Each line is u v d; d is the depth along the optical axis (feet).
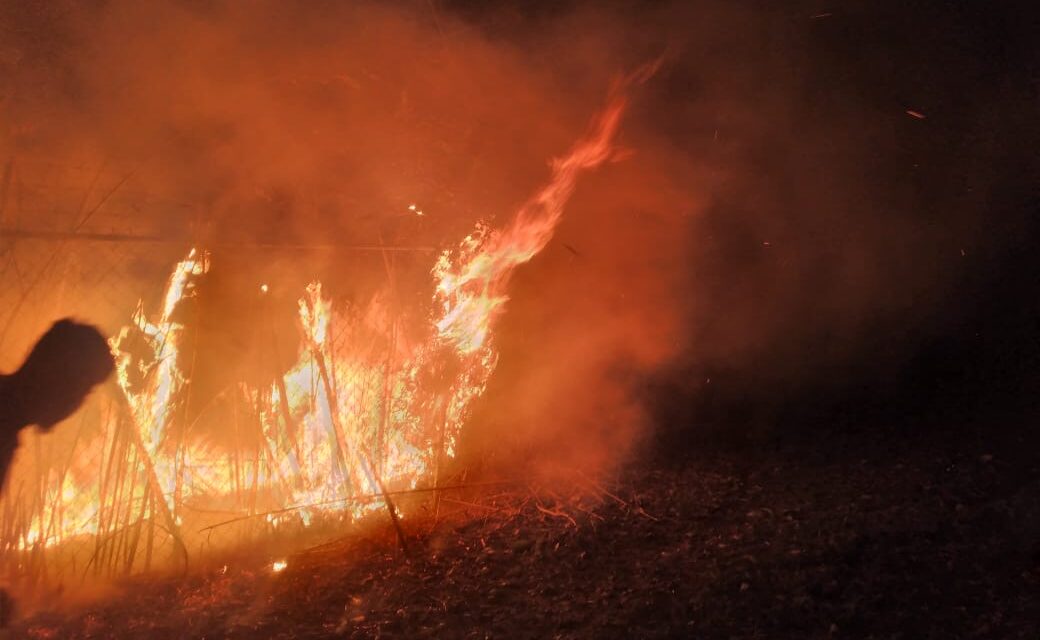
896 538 13.83
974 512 14.78
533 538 14.17
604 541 14.08
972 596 11.98
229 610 11.64
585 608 11.75
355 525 14.74
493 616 11.57
